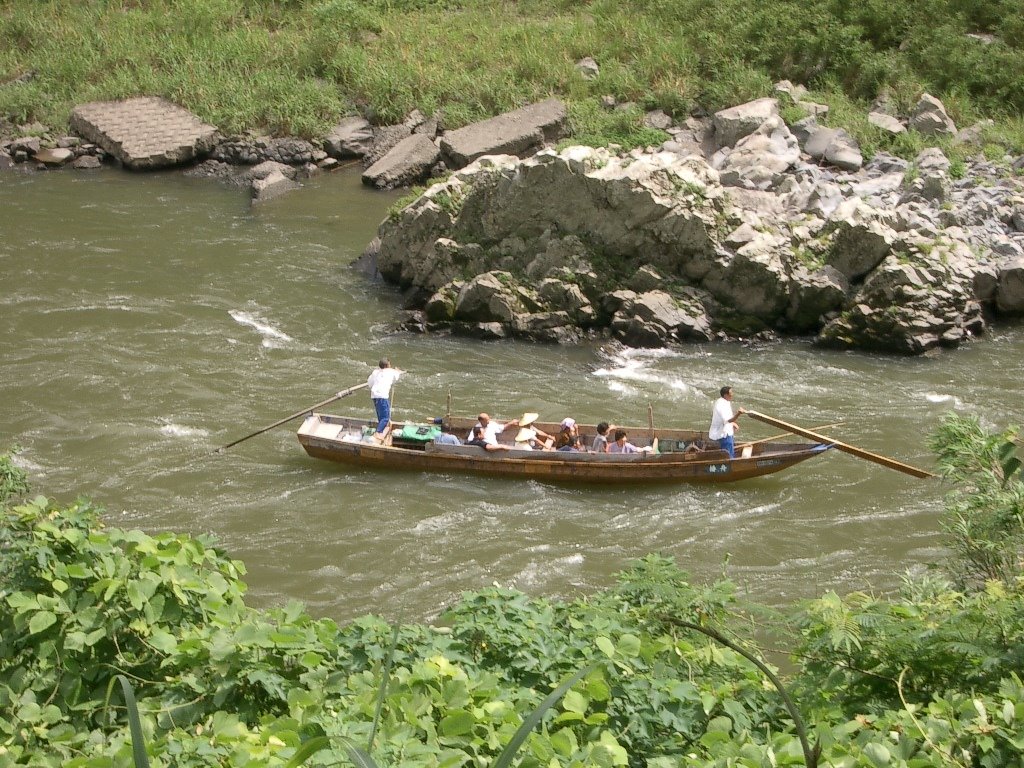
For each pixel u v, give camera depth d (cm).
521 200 3475
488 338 3372
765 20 5366
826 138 4547
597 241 3462
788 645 1320
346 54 5784
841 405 2938
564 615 1089
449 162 5091
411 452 2522
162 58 5900
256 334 3356
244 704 896
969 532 1324
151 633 924
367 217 4575
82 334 3291
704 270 3397
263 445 2670
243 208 4681
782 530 2325
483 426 2573
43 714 852
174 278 3806
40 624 895
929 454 2666
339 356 3219
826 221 3475
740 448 2605
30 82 5791
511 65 5659
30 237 4184
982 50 5206
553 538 2288
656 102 5216
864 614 965
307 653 904
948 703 829
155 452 2605
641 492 2495
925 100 4809
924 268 3334
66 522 1063
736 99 5025
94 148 5350
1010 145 4569
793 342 3381
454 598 2059
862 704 925
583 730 849
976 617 941
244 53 5884
